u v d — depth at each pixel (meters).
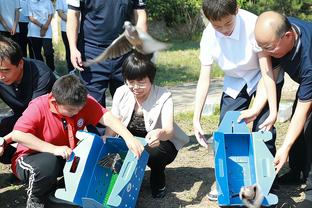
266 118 3.85
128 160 3.46
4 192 4.26
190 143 5.57
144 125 4.03
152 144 3.69
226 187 3.50
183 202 4.05
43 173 3.58
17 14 9.08
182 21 19.41
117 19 4.52
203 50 3.97
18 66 3.77
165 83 10.05
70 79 3.47
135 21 4.70
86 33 4.55
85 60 4.56
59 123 3.68
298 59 3.24
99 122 3.77
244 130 3.67
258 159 3.51
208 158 5.06
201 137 3.89
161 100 3.95
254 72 3.96
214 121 6.43
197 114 3.93
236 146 3.77
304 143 4.09
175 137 4.04
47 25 9.58
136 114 4.02
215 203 4.03
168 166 4.85
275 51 3.17
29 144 3.58
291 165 4.26
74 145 3.73
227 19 3.51
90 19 4.51
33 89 3.99
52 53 9.83
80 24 4.56
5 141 3.62
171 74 11.16
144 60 3.75
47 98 3.68
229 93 4.07
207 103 6.79
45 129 3.69
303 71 3.24
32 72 3.99
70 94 3.40
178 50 15.60
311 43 3.25
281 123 6.14
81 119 3.74
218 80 10.47
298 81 3.39
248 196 3.32
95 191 3.60
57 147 3.58
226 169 3.51
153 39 3.12
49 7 9.62
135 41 3.12
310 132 3.55
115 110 4.04
